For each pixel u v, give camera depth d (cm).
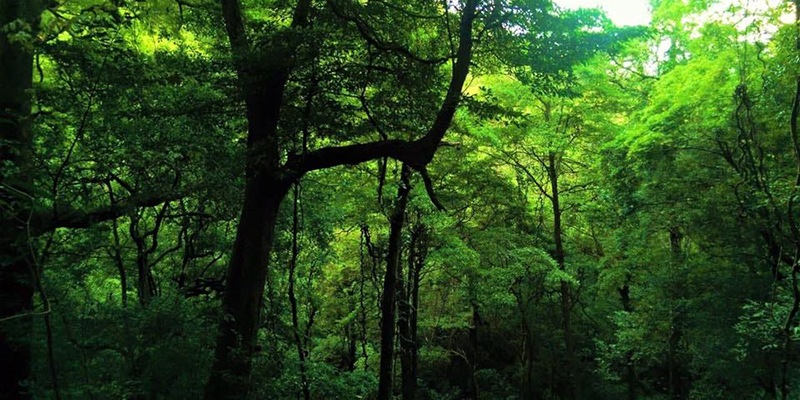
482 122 1579
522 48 1106
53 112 780
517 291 2148
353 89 901
